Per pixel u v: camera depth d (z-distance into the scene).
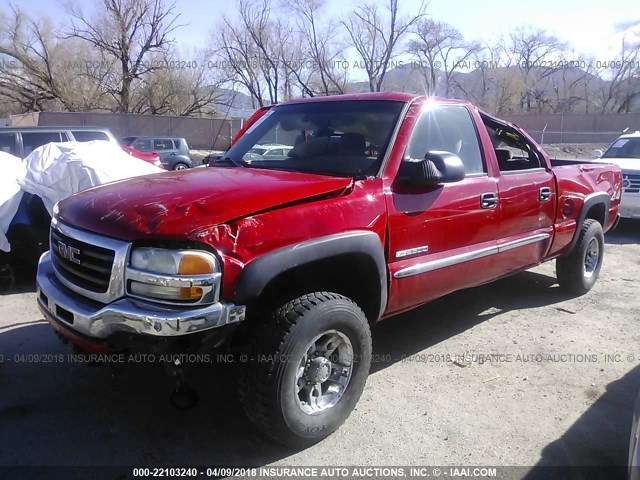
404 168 3.65
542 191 4.86
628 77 51.44
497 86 47.88
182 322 2.61
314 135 4.04
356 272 3.45
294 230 2.96
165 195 3.04
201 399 3.65
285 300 3.08
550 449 3.21
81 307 2.89
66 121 36.06
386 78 42.75
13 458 3.01
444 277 3.94
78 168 5.68
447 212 3.86
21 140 9.77
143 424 3.37
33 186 5.61
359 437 3.29
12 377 3.88
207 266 2.67
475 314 5.35
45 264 3.46
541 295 5.97
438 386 3.91
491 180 4.31
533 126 42.28
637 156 10.45
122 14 39.47
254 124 4.65
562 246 5.39
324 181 3.29
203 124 38.44
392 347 4.55
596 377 4.08
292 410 2.98
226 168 3.89
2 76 41.44
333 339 3.20
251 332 3.00
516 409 3.62
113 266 2.77
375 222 3.36
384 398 3.73
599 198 5.77
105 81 42.25
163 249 2.70
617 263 7.67
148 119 37.41
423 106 4.00
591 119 41.34
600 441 3.29
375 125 3.85
